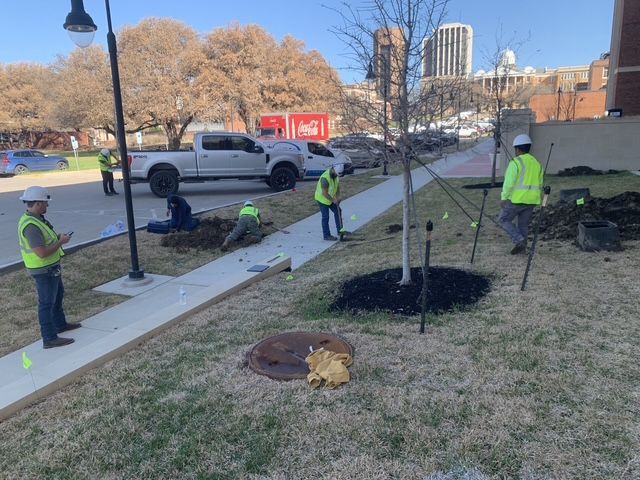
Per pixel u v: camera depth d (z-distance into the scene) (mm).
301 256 8812
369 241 9500
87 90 42844
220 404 3500
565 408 3146
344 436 3035
